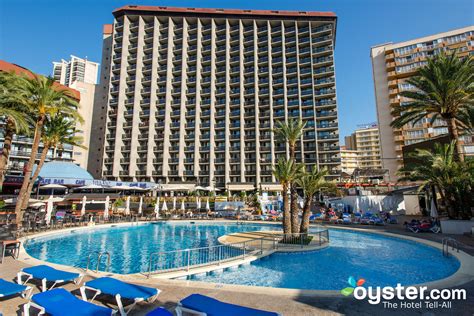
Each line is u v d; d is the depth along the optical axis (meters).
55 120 24.91
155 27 74.00
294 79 66.88
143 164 67.62
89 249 15.55
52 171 33.44
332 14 69.19
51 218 23.05
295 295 6.44
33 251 14.82
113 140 69.69
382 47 73.25
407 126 65.56
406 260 12.40
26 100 19.48
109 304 6.07
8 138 20.52
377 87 71.56
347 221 24.97
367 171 35.69
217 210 34.84
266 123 65.00
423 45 68.31
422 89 22.17
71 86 76.56
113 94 72.50
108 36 84.50
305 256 13.40
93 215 26.77
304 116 63.69
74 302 5.23
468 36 64.19
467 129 24.61
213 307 4.91
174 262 12.59
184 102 69.88
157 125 69.75
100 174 70.62
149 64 73.44
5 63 51.97
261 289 6.87
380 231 19.06
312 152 61.00
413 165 22.06
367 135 146.12
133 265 12.18
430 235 17.08
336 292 6.64
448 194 18.70
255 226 25.42
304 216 17.23
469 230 16.98
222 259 11.99
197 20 73.94
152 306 5.87
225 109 67.75
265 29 71.56
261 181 62.34
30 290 6.25
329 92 64.56
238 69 70.06
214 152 65.94
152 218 28.89
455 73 19.44
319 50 67.31
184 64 71.94
